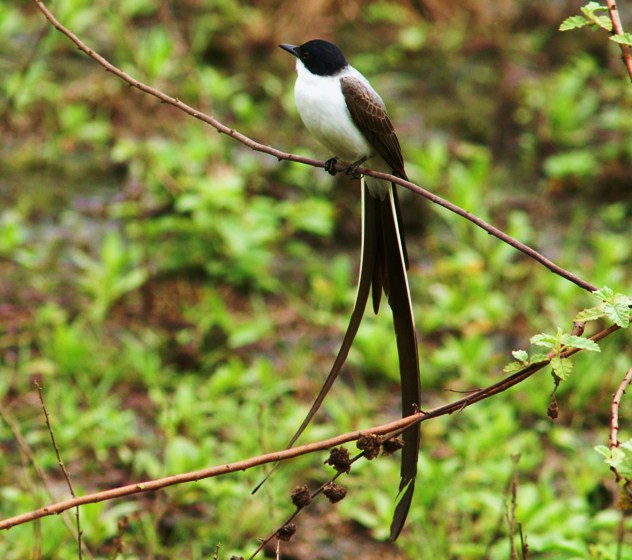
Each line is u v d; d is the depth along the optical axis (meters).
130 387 11.29
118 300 12.62
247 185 14.61
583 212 14.83
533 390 11.28
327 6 18.66
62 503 4.80
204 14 18.11
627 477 4.78
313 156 15.38
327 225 13.70
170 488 9.62
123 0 17.75
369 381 11.70
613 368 11.48
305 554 9.21
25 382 11.12
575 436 10.89
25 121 15.63
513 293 13.16
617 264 13.75
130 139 15.38
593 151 15.91
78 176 14.80
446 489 9.72
